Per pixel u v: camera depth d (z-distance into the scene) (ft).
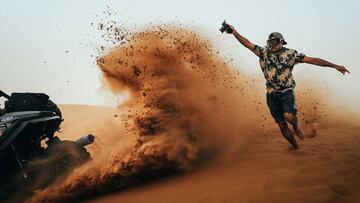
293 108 16.46
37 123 14.80
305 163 14.35
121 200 13.66
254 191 11.94
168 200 12.60
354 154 14.84
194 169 16.03
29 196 14.43
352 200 10.28
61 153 15.72
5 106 15.51
